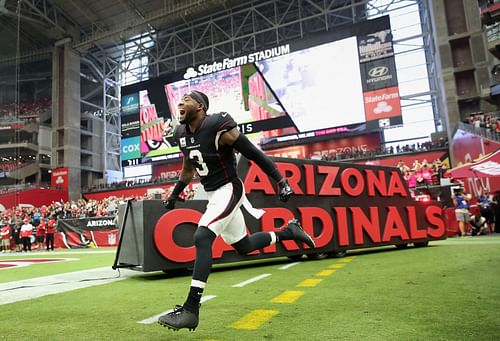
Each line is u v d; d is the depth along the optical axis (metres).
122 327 2.30
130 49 37.06
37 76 38.72
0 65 36.31
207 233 2.03
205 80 27.59
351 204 6.56
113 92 39.25
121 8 31.05
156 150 28.64
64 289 4.07
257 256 5.44
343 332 2.02
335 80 23.86
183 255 5.02
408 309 2.47
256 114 25.69
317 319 2.32
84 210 21.50
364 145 25.61
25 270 6.88
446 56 22.06
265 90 25.61
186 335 2.07
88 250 13.34
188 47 32.78
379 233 6.71
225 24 33.50
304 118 24.42
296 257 6.38
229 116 2.15
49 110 37.28
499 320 2.14
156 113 29.00
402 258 5.48
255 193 5.61
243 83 26.34
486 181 12.02
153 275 5.17
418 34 28.89
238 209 2.26
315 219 6.09
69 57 33.75
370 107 22.92
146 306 2.96
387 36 23.05
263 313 2.53
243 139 2.12
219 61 27.31
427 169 15.02
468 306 2.48
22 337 2.15
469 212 10.70
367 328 2.08
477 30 21.39
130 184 30.59
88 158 35.44
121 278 4.92
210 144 2.12
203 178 2.23
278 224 5.72
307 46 24.83
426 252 6.15
